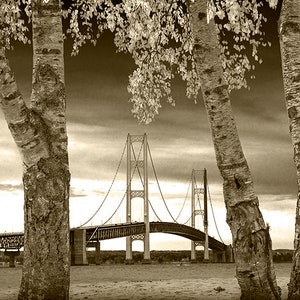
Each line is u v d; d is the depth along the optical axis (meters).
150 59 12.97
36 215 9.29
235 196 9.43
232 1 8.82
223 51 12.19
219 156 9.49
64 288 9.34
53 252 9.29
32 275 9.31
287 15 8.86
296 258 8.84
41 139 9.29
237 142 9.43
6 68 8.98
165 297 11.85
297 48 8.81
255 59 11.96
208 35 9.35
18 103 9.08
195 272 38.28
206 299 11.22
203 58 9.38
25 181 9.41
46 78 9.50
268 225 9.48
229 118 9.40
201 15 9.37
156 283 16.16
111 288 14.64
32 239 9.34
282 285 12.91
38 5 9.59
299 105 8.78
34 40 9.63
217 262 104.56
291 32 8.82
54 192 9.29
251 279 9.38
